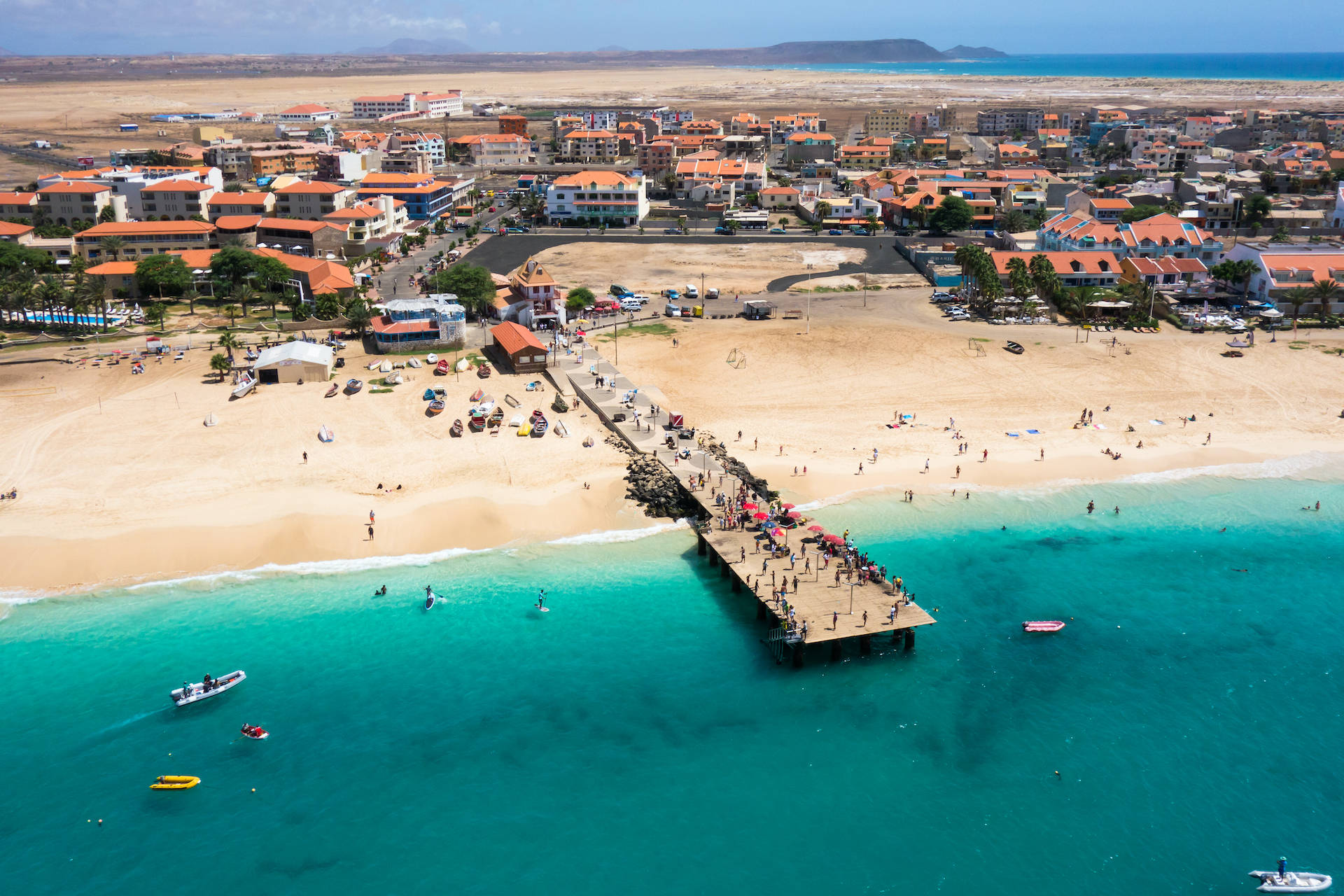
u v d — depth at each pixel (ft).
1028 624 300.20
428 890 206.69
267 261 644.69
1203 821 226.58
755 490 365.61
